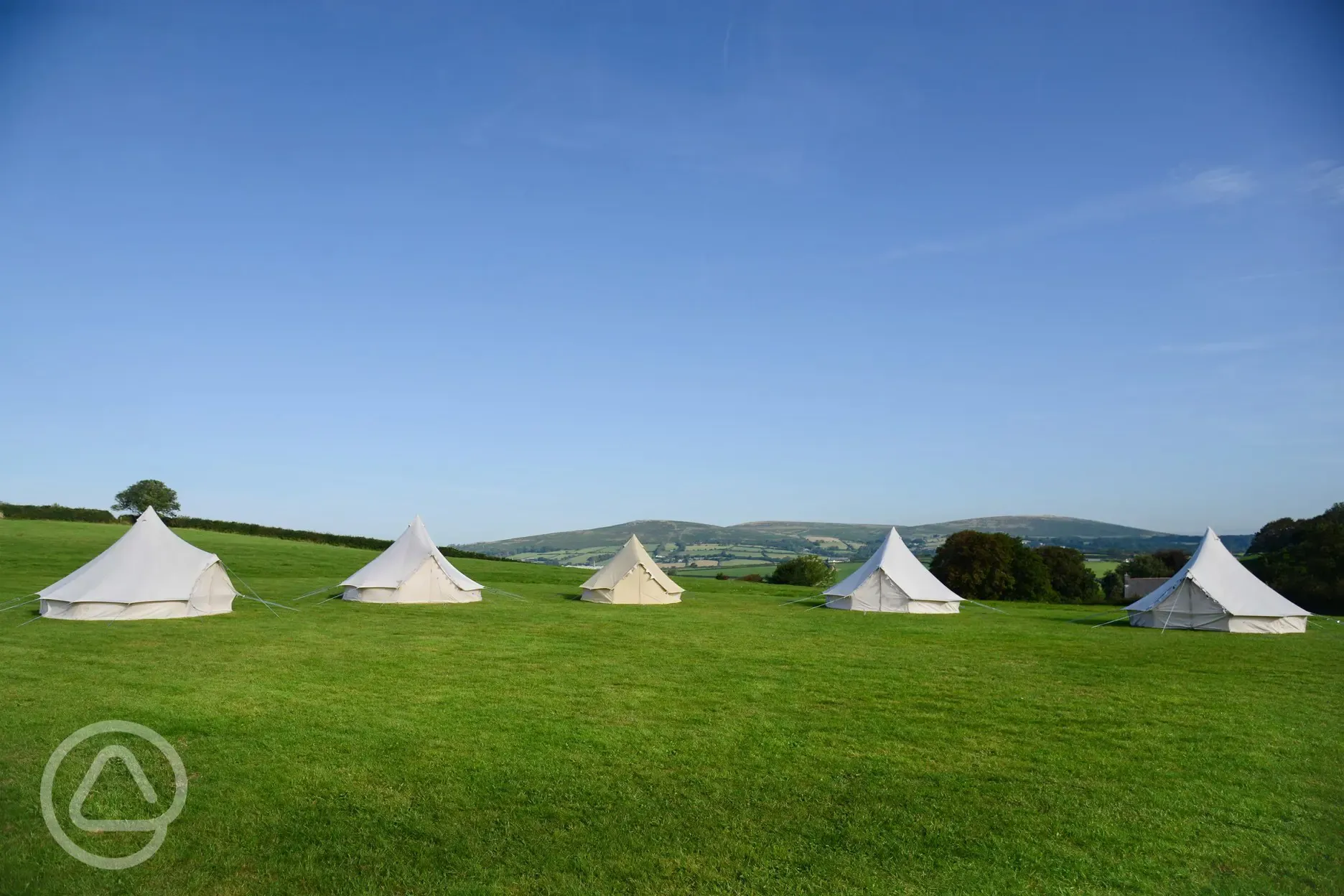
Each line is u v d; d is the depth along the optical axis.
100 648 15.20
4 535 39.66
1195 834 7.05
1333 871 6.38
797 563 60.28
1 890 5.70
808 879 6.05
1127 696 12.55
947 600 26.75
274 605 23.94
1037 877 6.18
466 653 15.45
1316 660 16.61
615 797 7.68
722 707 11.27
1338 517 48.34
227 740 9.07
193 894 5.73
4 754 8.36
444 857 6.36
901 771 8.55
